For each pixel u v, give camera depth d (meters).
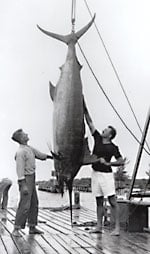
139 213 6.60
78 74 4.67
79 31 4.85
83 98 4.67
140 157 6.74
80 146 4.49
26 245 5.25
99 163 5.98
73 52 4.76
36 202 6.35
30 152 6.08
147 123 6.56
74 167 4.50
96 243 5.46
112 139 6.16
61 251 4.86
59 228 7.04
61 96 4.60
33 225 6.31
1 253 4.72
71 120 4.50
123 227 6.66
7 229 6.76
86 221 8.28
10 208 11.05
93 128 5.71
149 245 5.32
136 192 7.39
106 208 7.38
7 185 10.05
